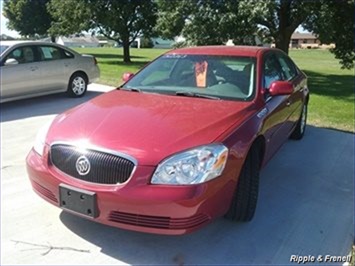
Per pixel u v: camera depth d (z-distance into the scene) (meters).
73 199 2.63
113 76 13.53
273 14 14.15
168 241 2.91
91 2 24.12
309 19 14.42
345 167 4.66
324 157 5.03
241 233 3.05
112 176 2.53
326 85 14.20
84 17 24.62
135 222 2.51
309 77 17.25
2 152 4.91
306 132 6.35
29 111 7.47
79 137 2.73
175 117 2.94
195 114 3.01
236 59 3.96
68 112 3.33
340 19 14.34
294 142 5.72
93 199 2.54
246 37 14.59
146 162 2.47
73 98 8.91
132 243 2.88
